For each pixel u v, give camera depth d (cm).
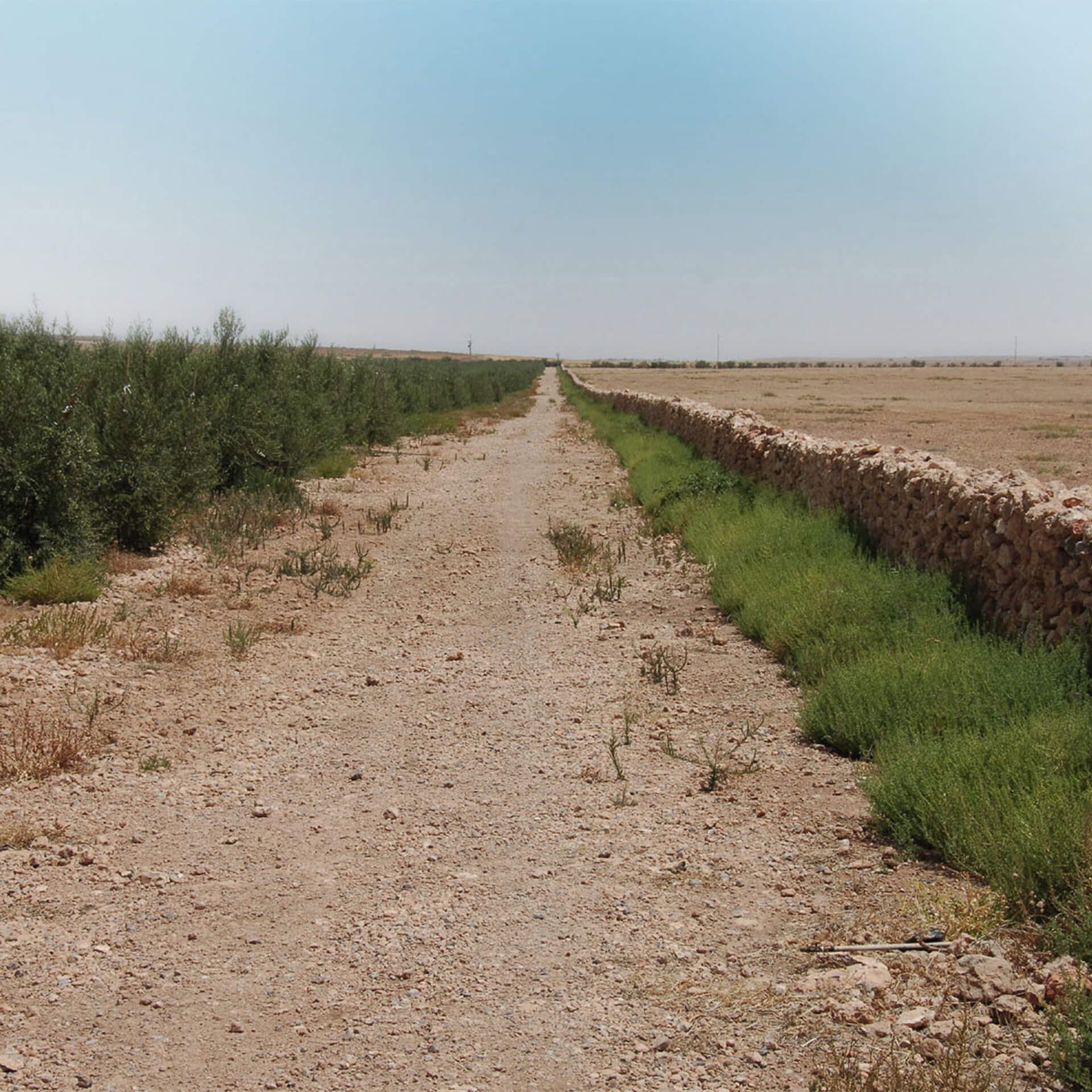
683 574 1229
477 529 1579
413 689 823
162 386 1532
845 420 4041
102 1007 391
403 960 425
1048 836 446
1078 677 651
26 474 1083
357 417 2661
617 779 629
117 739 690
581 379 9700
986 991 371
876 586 906
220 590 1128
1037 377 11250
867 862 503
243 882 498
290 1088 343
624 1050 361
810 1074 340
